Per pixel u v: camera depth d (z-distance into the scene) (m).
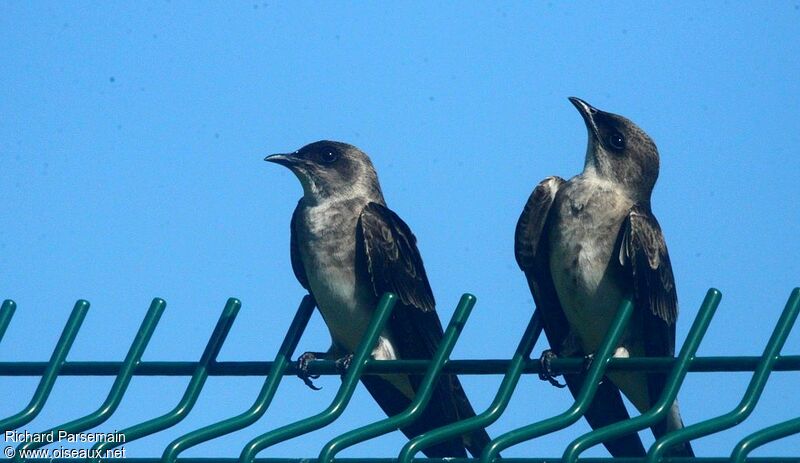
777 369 8.34
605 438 8.16
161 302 10.46
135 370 10.27
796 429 7.73
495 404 9.12
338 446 8.57
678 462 7.98
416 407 9.20
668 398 8.48
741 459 7.62
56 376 10.48
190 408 10.02
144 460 9.15
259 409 9.70
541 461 8.30
